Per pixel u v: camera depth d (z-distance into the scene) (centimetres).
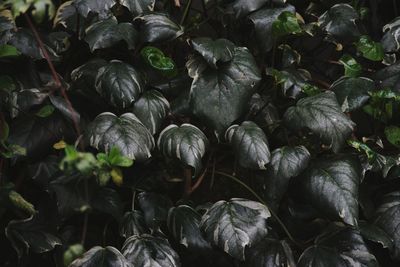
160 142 160
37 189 165
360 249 161
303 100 164
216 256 164
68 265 154
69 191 157
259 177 168
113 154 150
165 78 168
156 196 164
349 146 171
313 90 169
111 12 167
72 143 162
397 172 169
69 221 165
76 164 144
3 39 160
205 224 157
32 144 160
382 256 169
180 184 171
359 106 167
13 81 162
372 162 165
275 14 168
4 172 164
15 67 163
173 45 173
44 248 159
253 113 170
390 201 168
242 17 169
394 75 172
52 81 164
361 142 169
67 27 166
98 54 170
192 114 165
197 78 163
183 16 177
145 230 161
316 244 162
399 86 171
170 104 166
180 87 169
